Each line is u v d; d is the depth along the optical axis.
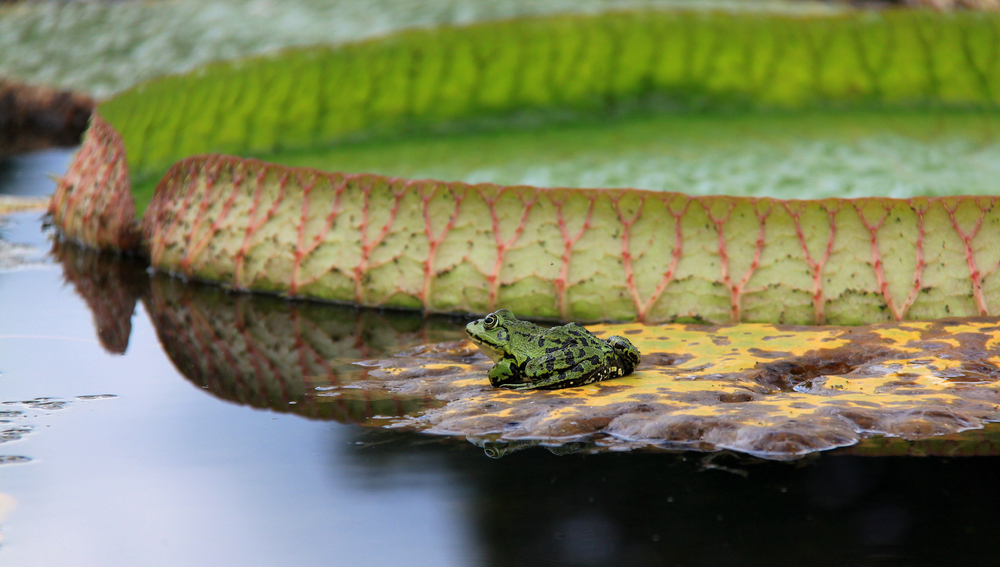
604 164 2.28
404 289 2.08
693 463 1.85
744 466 1.85
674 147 2.39
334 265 2.10
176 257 2.16
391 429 1.89
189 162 2.17
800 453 1.86
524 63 2.55
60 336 2.03
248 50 4.19
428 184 2.08
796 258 2.03
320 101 2.39
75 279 2.16
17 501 1.83
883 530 1.81
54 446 1.88
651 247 2.04
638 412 1.90
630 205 2.05
